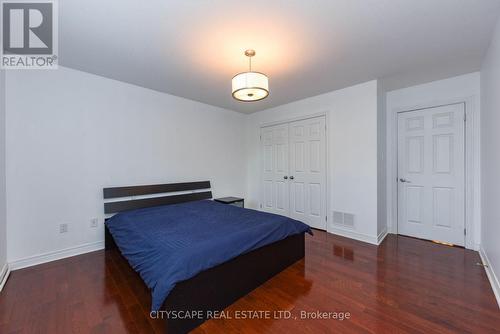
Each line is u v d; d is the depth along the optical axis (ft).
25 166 7.89
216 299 5.65
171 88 11.06
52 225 8.46
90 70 9.01
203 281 5.38
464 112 9.62
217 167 14.42
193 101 13.07
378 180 10.28
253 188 16.05
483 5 5.37
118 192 9.97
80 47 7.24
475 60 8.27
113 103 9.96
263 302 6.05
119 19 5.82
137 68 8.80
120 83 10.16
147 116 11.09
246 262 6.45
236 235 6.40
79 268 7.88
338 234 11.51
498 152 6.31
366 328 5.03
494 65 6.57
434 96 10.31
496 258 6.47
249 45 7.12
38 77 8.13
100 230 9.61
